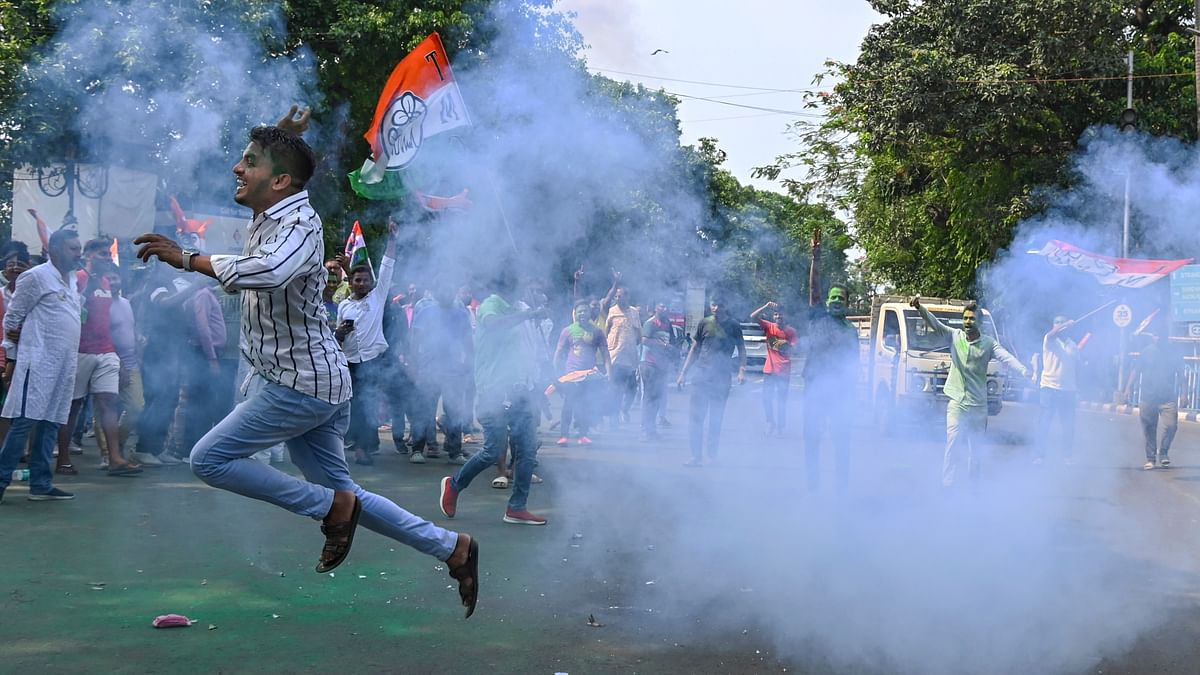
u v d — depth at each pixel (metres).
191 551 6.08
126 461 8.95
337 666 4.21
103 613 4.82
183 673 4.07
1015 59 23.36
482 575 5.79
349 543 4.03
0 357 7.93
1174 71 23.95
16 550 5.93
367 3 19.02
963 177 25.94
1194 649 4.75
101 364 8.61
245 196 3.89
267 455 9.23
